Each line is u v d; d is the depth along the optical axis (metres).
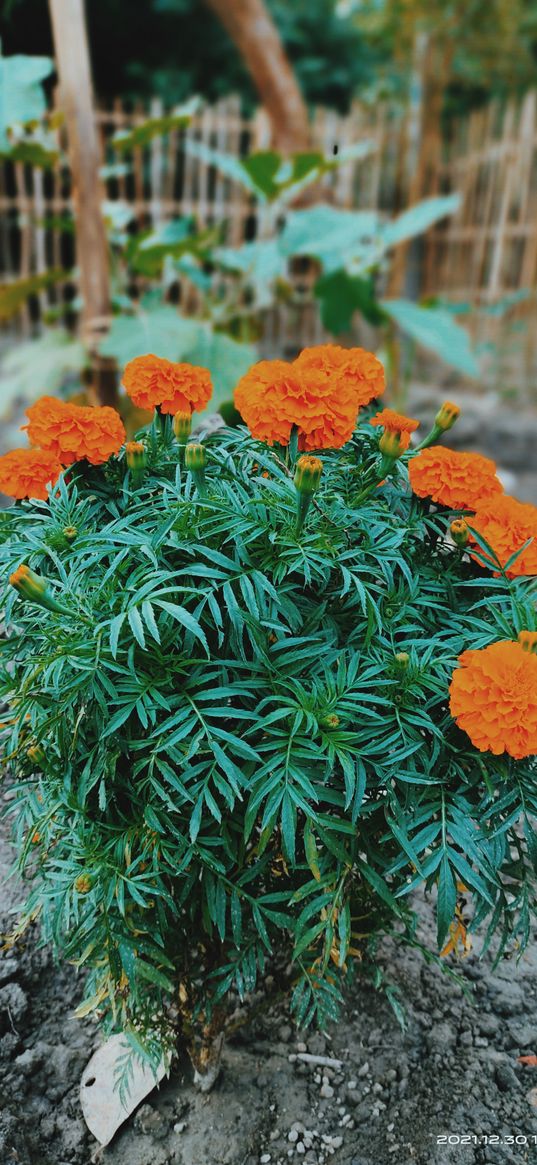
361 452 1.60
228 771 1.21
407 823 1.29
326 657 1.35
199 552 1.33
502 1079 1.64
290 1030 1.74
